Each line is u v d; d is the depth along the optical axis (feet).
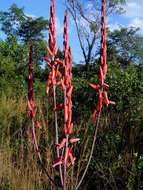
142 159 29.32
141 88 35.65
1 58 63.36
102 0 15.70
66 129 15.60
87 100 37.70
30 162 31.17
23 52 67.51
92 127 33.68
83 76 46.44
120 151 31.91
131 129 32.55
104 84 16.30
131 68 40.50
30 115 16.92
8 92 53.01
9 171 30.71
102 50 15.98
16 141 35.24
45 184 29.43
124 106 34.88
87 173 31.07
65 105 15.55
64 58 15.42
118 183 29.84
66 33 15.34
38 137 32.65
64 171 15.96
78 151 32.01
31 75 16.81
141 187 28.63
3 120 39.22
